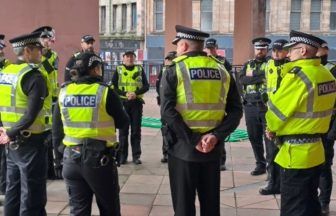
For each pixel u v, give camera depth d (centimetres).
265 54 741
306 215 440
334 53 3469
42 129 482
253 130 760
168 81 427
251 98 745
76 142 432
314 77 427
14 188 497
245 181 738
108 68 2362
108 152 436
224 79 437
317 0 3469
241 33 2044
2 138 473
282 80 437
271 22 3472
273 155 654
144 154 928
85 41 766
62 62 1258
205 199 445
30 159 477
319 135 442
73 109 430
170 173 446
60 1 1255
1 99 475
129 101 828
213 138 426
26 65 470
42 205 492
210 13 3553
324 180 573
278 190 664
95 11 1284
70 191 445
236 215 585
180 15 1923
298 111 429
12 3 1219
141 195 664
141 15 3800
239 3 2041
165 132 442
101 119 431
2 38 661
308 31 3475
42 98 465
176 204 442
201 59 432
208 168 440
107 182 436
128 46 3894
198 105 426
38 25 1241
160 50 3759
